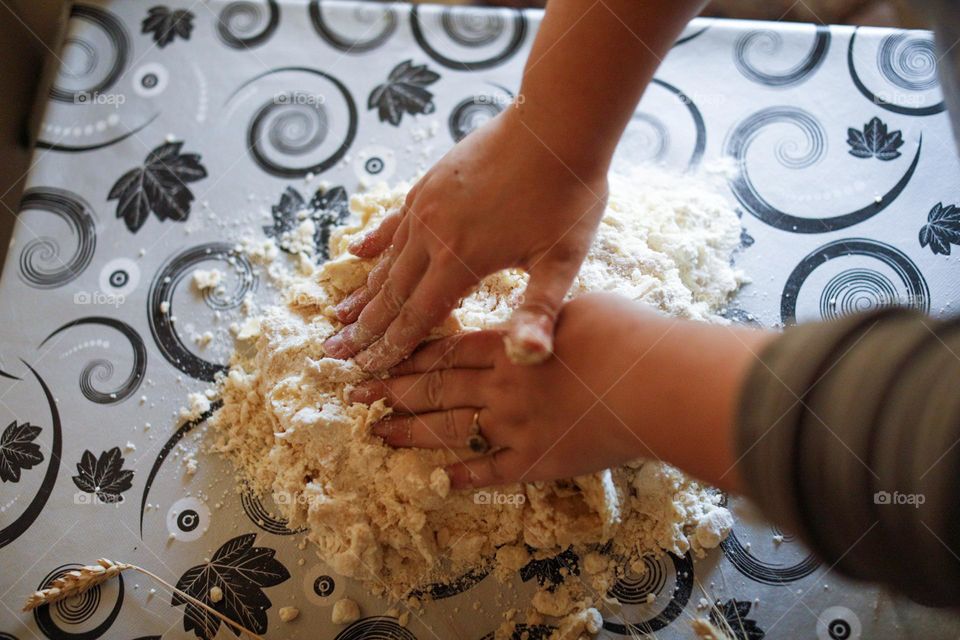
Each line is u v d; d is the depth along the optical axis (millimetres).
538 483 662
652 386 550
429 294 626
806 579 692
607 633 682
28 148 1017
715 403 516
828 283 811
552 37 599
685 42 942
